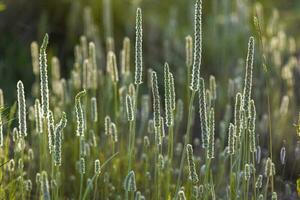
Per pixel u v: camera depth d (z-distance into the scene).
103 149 4.75
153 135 4.74
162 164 3.54
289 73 6.16
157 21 8.93
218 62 7.45
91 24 7.07
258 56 6.78
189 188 3.74
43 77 3.12
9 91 6.93
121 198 4.20
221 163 4.57
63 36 8.03
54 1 8.12
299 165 4.78
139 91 7.03
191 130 5.63
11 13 8.05
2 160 3.85
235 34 7.50
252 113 3.26
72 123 4.82
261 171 4.53
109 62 4.58
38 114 3.52
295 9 10.33
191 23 8.68
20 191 3.72
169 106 3.25
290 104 6.23
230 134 3.37
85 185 4.25
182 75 6.89
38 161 4.70
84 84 4.64
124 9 8.45
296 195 4.26
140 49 3.26
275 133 5.46
